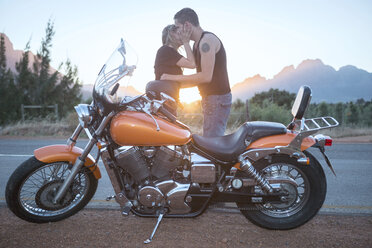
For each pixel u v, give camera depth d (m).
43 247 2.51
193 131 9.77
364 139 9.37
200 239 2.68
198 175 2.62
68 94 16.38
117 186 2.66
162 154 2.58
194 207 2.71
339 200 3.69
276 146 2.70
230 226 2.95
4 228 2.83
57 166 2.93
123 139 2.48
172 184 2.62
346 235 2.75
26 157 6.09
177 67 3.11
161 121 2.56
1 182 4.34
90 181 3.03
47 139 8.84
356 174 4.94
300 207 2.84
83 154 2.71
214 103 3.21
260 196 2.72
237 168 2.73
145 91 2.79
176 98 2.89
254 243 2.62
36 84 15.36
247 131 2.71
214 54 3.02
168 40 3.16
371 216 3.18
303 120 2.77
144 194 2.56
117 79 2.52
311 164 2.78
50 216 2.92
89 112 2.62
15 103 14.36
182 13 3.06
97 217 3.11
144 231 2.82
